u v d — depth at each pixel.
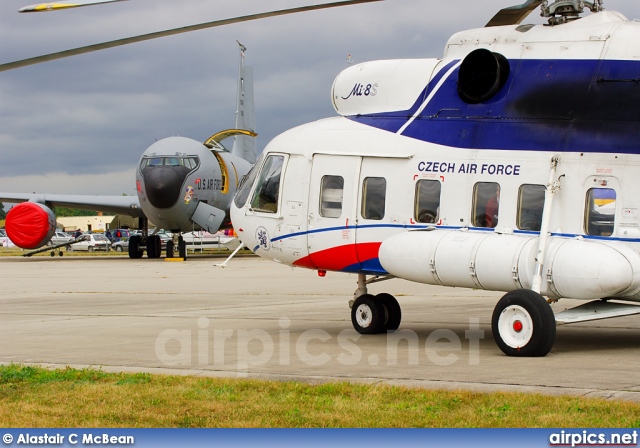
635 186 10.88
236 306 18.81
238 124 49.06
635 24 11.62
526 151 11.57
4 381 9.12
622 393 8.07
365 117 13.21
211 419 7.41
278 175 13.71
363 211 12.78
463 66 12.01
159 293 22.53
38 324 15.42
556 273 10.58
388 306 13.51
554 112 11.54
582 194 11.15
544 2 12.32
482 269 11.10
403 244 11.93
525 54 11.99
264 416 7.46
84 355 11.27
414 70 12.91
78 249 67.19
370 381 8.93
